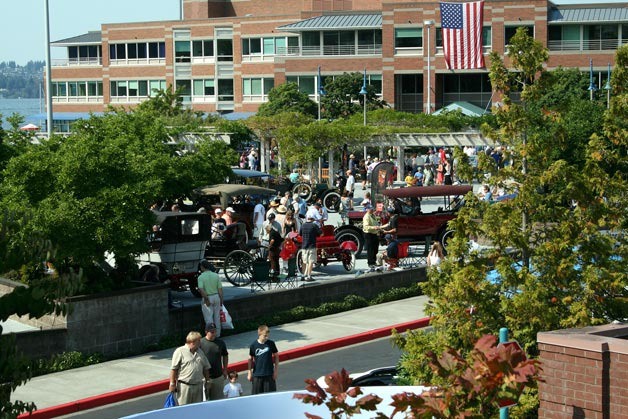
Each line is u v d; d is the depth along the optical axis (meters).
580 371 9.38
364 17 99.94
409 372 15.72
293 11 125.12
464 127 75.56
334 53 99.06
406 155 77.00
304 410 8.95
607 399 9.23
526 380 7.07
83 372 23.00
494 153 57.59
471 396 7.19
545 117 17.20
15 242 9.52
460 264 16.39
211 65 111.44
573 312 15.02
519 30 17.33
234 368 23.55
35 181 24.34
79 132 29.02
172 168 29.52
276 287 30.41
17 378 8.84
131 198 24.17
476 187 55.81
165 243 27.47
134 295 24.83
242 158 66.19
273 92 93.50
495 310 15.62
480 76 96.44
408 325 28.05
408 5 95.81
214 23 110.56
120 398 21.27
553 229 16.16
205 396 17.17
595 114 41.16
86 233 23.75
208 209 36.47
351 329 27.42
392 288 32.06
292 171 60.91
